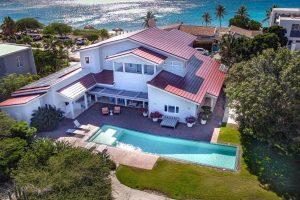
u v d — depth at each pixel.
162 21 137.38
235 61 48.91
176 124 36.44
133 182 26.50
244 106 28.52
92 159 23.36
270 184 25.73
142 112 39.75
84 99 41.16
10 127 30.64
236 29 79.12
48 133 35.38
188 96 35.78
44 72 54.19
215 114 38.84
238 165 28.61
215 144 32.28
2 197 25.03
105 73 44.41
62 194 20.03
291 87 26.28
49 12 181.00
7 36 92.62
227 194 24.58
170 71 40.91
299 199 23.92
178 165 28.80
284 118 26.47
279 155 29.77
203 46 73.62
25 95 37.75
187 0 193.00
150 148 32.47
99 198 20.58
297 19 65.12
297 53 30.16
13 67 47.31
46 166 22.81
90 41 88.00
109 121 37.91
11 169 26.09
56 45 65.12
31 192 20.08
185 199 24.34
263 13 141.50
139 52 38.62
